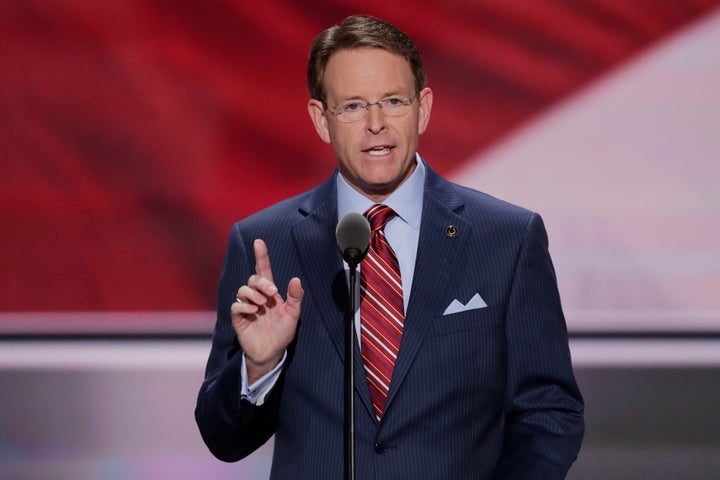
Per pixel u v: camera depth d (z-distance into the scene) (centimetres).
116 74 1439
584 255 1425
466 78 1425
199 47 1435
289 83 1435
